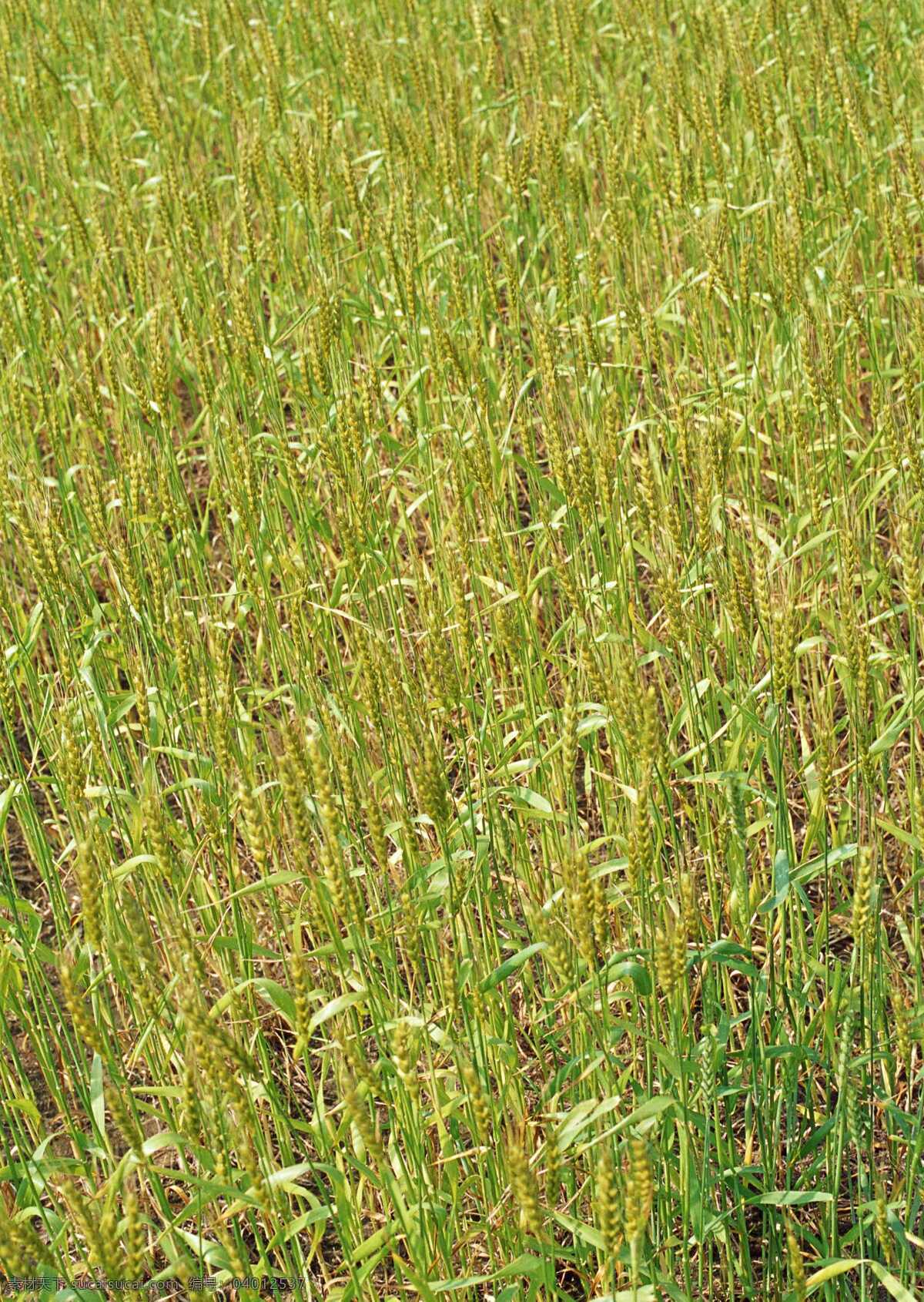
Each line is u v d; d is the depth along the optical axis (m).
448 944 4.58
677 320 6.69
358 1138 3.77
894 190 6.69
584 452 4.70
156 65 11.53
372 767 5.07
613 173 7.70
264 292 8.66
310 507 6.02
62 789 4.50
